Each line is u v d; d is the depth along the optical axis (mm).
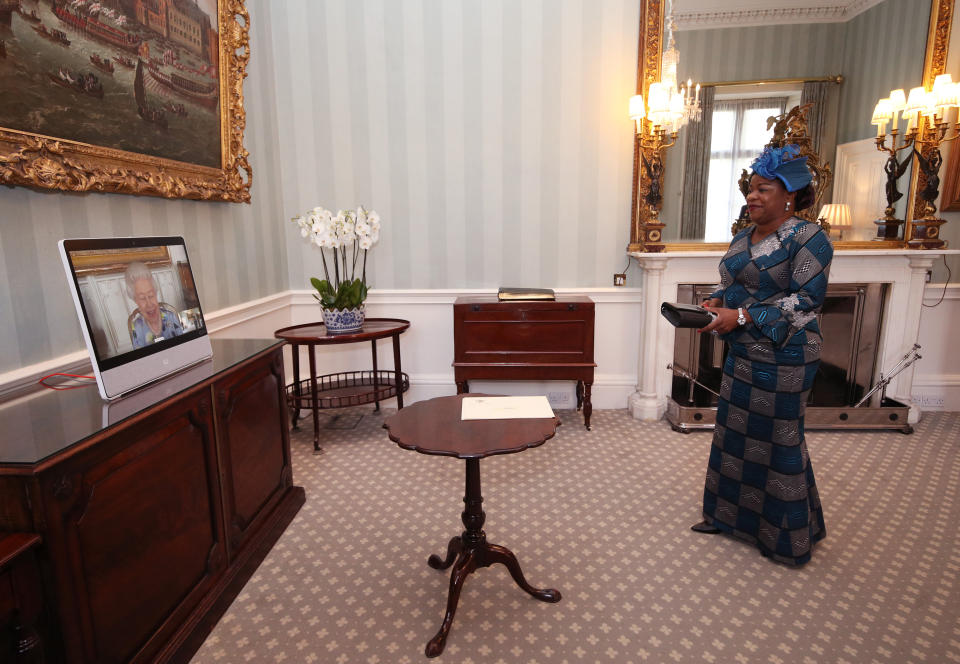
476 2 3695
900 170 3600
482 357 3666
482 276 4027
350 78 3820
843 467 3094
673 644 1785
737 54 3598
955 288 3848
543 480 2973
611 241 3947
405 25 3740
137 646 1554
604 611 1948
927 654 1725
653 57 3637
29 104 1792
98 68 2090
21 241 1870
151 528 1609
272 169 3807
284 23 3775
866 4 3480
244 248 3418
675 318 2055
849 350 3893
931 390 4004
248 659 1745
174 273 2031
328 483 2988
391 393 3711
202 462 1890
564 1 3664
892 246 3689
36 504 1221
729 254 2246
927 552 2279
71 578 1300
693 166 3734
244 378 2197
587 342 3617
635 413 3939
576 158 3848
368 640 1825
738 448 2283
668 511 2646
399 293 4043
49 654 1290
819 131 3629
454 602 1795
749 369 2184
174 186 2547
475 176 3896
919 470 3045
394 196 3943
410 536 2455
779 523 2172
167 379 1873
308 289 4086
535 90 3777
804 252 1986
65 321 2068
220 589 1949
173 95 2561
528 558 2264
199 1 2738
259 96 3605
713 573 2162
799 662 1698
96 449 1384
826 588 2059
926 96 3467
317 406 3369
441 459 3295
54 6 1875
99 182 2064
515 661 1723
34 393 1739
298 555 2318
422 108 3830
